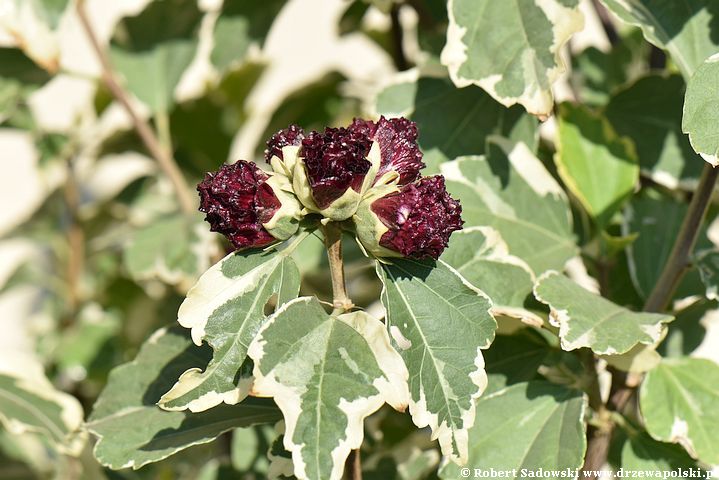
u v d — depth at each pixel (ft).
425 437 2.68
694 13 2.32
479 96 2.44
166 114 3.03
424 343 2.09
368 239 2.06
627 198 2.45
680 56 2.31
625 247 2.49
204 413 2.26
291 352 2.04
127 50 2.99
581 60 2.82
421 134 2.43
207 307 2.06
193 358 2.34
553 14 2.26
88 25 2.89
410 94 2.44
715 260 2.34
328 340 2.06
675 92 2.54
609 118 2.56
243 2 2.78
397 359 2.05
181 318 2.06
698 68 2.11
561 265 2.39
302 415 2.02
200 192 2.06
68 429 2.57
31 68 2.82
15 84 2.83
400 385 2.05
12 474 3.40
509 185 2.40
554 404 2.30
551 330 2.27
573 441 2.24
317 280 3.07
